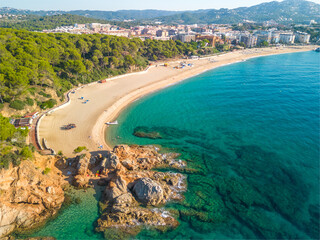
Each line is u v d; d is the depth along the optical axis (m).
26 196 53.09
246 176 67.00
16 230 49.59
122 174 63.94
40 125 88.75
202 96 134.12
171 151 79.56
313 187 61.88
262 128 94.00
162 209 55.38
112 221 51.28
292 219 52.81
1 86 85.31
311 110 108.81
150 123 101.00
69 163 67.69
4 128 57.94
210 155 77.31
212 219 53.19
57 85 112.00
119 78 157.12
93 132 88.25
